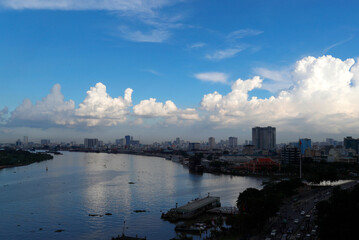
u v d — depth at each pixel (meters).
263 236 191.12
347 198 197.62
